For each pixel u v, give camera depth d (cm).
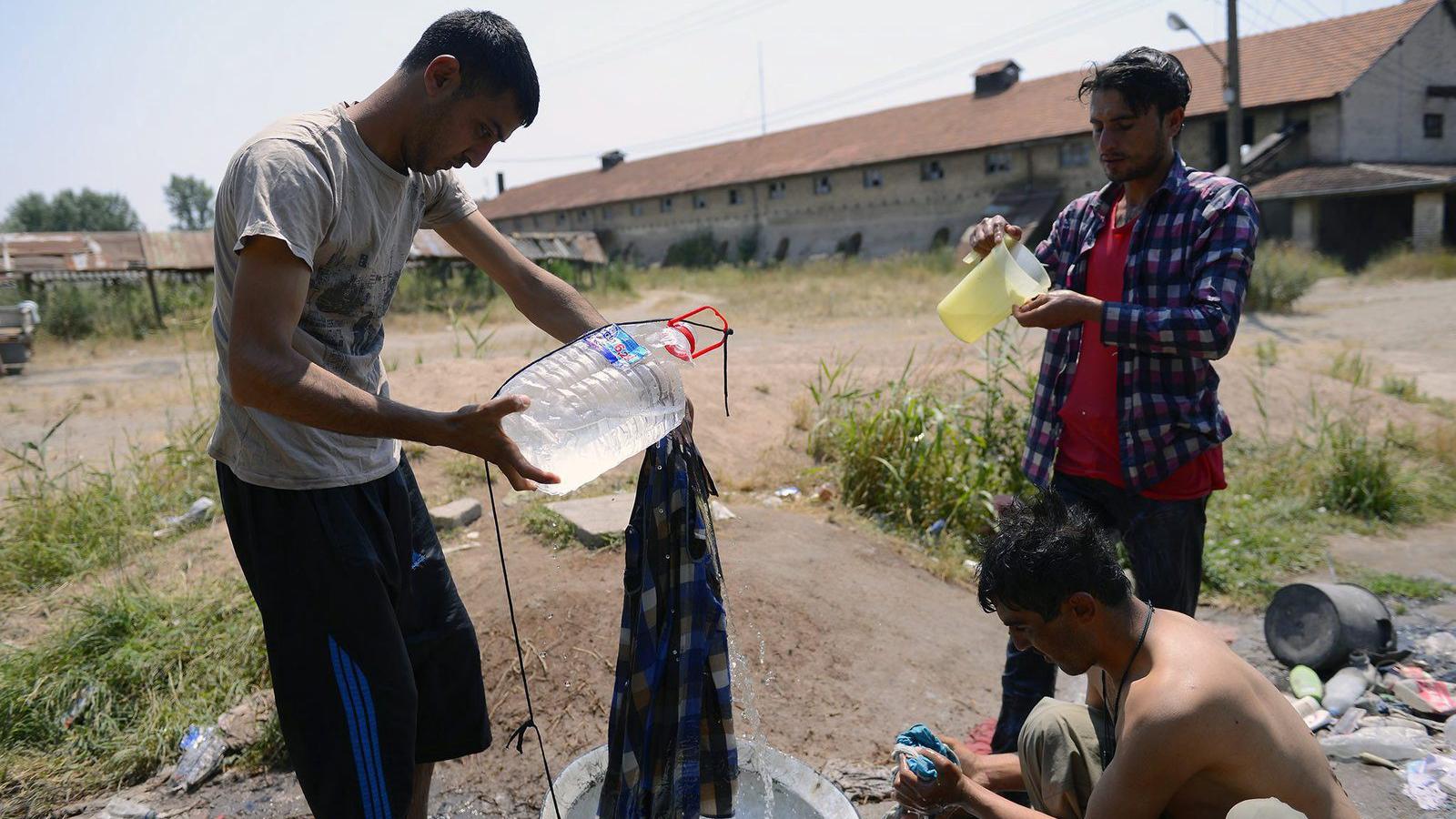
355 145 215
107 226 7456
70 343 1694
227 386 220
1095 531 203
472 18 216
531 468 195
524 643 363
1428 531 597
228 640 366
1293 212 2498
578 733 325
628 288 2570
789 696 348
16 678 344
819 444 627
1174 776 187
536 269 266
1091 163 2892
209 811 299
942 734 335
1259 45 2870
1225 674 188
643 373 219
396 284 243
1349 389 872
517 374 213
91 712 335
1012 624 207
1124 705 197
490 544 453
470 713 261
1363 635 381
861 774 306
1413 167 2447
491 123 217
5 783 306
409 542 248
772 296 2248
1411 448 739
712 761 230
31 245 1958
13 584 446
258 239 190
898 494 539
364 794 220
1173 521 291
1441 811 291
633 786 221
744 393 710
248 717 332
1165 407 286
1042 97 3178
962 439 563
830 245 3616
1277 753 187
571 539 445
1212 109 2611
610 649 357
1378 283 2092
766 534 483
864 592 431
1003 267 296
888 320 1669
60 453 729
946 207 3250
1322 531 586
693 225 4112
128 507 515
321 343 224
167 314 1800
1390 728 338
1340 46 2678
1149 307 287
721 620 230
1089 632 200
